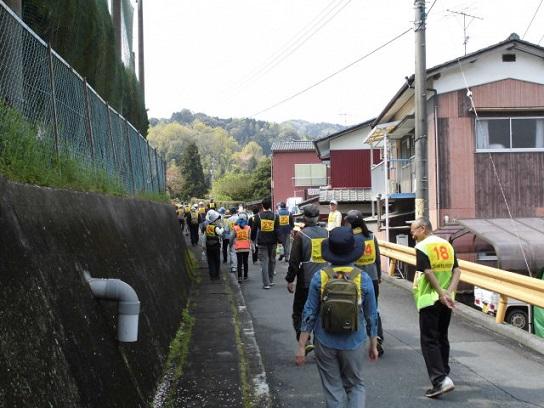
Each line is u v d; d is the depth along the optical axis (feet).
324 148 97.76
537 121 50.01
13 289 9.63
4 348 8.46
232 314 29.60
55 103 19.47
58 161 18.37
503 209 49.57
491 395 17.24
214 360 20.43
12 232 10.77
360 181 86.79
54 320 10.78
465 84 49.62
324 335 13.56
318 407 16.29
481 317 27.89
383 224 60.64
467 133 49.62
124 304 13.84
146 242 26.03
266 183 219.82
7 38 15.71
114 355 13.46
